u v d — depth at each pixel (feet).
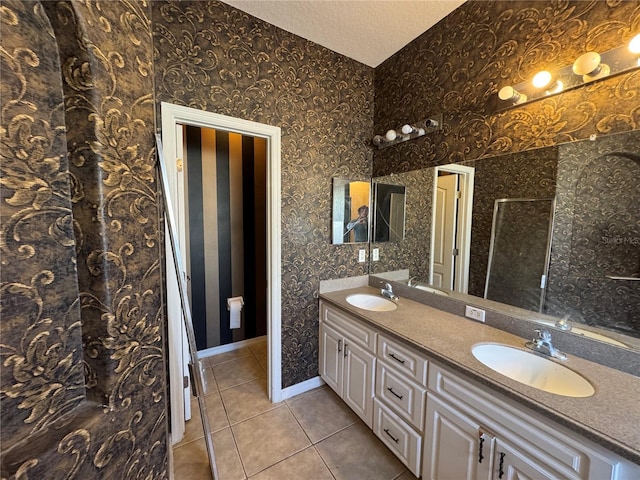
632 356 3.34
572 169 3.92
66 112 2.01
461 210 5.43
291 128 6.13
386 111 7.08
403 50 6.51
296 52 6.03
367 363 5.40
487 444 3.30
